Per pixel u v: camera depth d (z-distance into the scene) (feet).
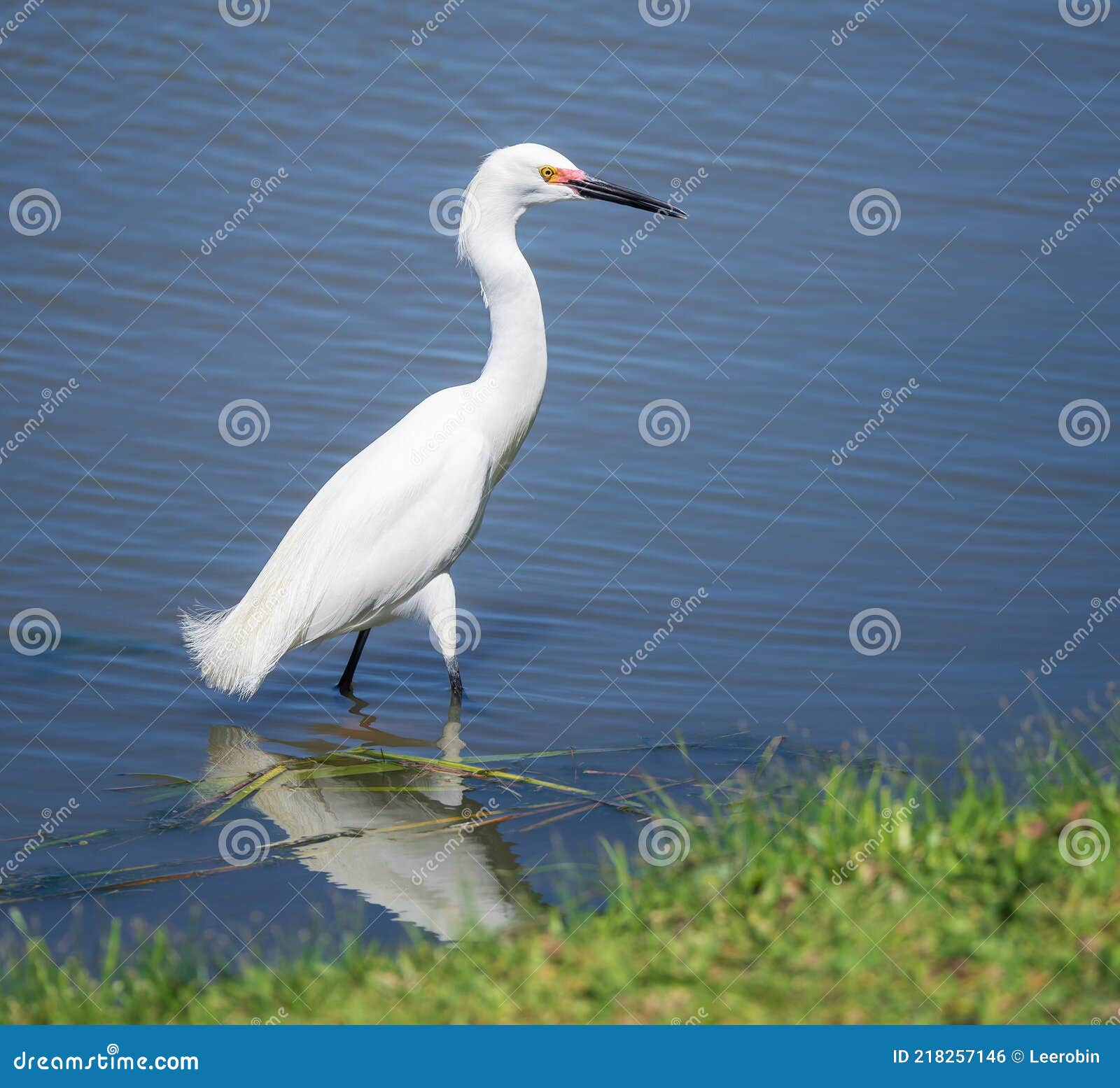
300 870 30.42
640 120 71.72
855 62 77.66
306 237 63.00
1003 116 73.15
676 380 55.21
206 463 49.83
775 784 33.30
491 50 78.18
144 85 73.82
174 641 41.45
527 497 49.16
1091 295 60.39
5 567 44.01
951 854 25.12
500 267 40.57
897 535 46.93
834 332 58.08
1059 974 21.85
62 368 54.60
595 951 23.62
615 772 34.78
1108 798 26.08
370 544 39.09
